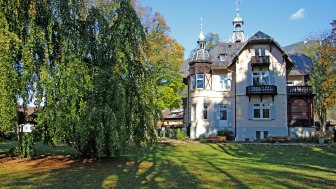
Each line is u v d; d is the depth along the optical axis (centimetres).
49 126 1430
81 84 1452
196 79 3606
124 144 1544
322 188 1017
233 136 3434
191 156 2142
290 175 1279
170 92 3547
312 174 1318
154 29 3412
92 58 1579
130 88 1568
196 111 3569
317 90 4050
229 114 3559
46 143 1598
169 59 3588
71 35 1544
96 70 1527
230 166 1576
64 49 1516
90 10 1644
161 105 3338
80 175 1238
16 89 1386
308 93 3344
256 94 3291
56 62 1487
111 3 1686
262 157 2134
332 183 1106
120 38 1581
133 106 1562
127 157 1914
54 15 1576
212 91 3597
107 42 1598
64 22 1587
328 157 2106
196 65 3616
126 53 1572
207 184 1070
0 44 1310
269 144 2698
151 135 1623
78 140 1475
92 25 1619
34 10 1531
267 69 3362
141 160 1781
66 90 1427
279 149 2470
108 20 1653
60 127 1411
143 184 1060
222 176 1240
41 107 1448
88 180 1130
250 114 3341
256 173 1327
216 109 3572
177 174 1284
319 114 4341
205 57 3609
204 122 3547
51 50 1520
